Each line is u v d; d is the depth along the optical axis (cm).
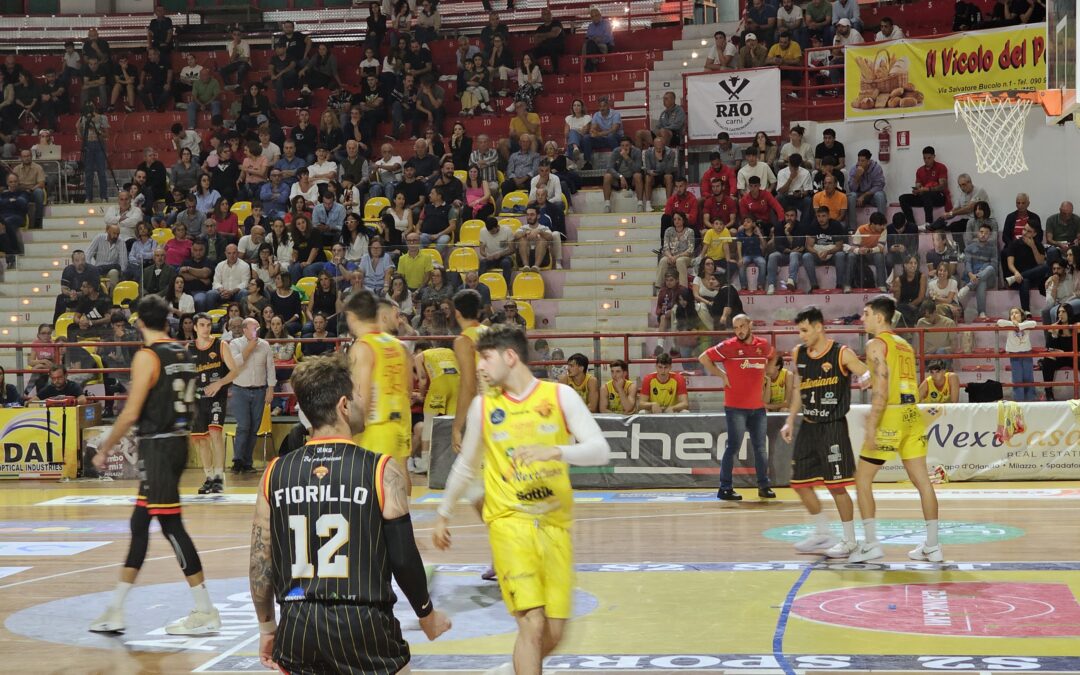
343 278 1559
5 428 1557
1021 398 1516
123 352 1638
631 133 2356
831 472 902
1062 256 1734
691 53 2462
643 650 644
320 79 2566
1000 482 1361
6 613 775
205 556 977
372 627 392
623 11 2788
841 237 1504
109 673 623
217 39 2873
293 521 398
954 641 653
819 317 900
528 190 2086
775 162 2039
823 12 2269
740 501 1255
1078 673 582
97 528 1152
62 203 2372
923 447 891
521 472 522
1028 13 1989
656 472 1372
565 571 529
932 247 1500
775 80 2070
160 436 707
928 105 1980
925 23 2367
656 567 889
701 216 1919
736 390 1237
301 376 415
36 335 1952
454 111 2564
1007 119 1295
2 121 2548
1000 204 1947
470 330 793
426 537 1052
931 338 1490
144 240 2012
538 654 512
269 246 1867
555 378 1484
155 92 2619
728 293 1522
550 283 1647
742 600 770
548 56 2573
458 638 680
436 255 1523
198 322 1377
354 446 409
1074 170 1894
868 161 1948
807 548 934
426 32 2625
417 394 1484
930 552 890
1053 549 936
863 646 646
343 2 2911
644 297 1630
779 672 595
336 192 2075
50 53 2908
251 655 656
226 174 2191
